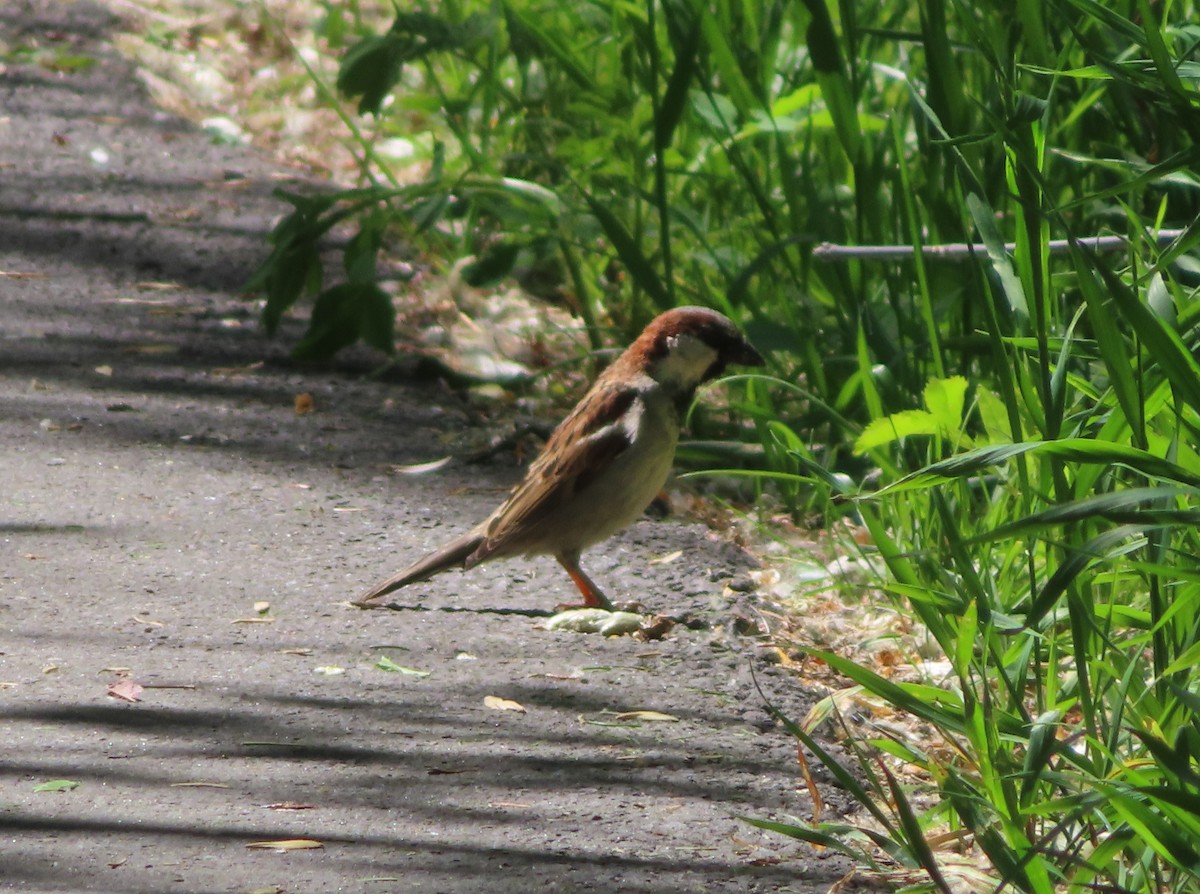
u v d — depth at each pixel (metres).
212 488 10.82
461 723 7.64
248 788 6.79
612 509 9.45
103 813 6.47
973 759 6.82
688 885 6.13
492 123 17.27
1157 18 10.39
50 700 7.60
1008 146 7.12
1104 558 6.47
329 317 12.69
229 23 22.53
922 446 10.33
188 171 17.61
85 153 17.84
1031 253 7.07
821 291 12.38
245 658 8.30
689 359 9.68
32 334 13.42
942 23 10.17
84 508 10.32
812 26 10.62
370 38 13.59
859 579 9.80
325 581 9.50
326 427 12.12
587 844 6.44
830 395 11.70
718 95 14.15
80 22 22.27
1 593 8.95
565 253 13.35
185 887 5.87
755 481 11.27
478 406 12.88
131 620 8.70
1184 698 5.70
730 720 7.88
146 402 12.30
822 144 12.91
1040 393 7.15
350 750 7.25
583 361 13.38
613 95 14.48
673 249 13.98
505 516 9.38
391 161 17.94
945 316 10.68
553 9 16.00
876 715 8.21
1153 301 7.05
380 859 6.19
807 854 6.50
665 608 9.45
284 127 19.28
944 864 6.37
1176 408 6.80
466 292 14.66
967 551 8.08
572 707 7.93
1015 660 7.10
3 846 6.13
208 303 14.46
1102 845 5.61
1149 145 10.88
